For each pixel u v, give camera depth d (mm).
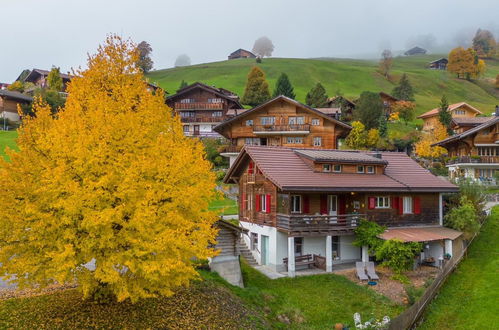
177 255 13609
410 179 32438
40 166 13344
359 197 30156
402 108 99250
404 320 19016
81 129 13750
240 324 17891
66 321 15078
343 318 21453
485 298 22750
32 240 13094
